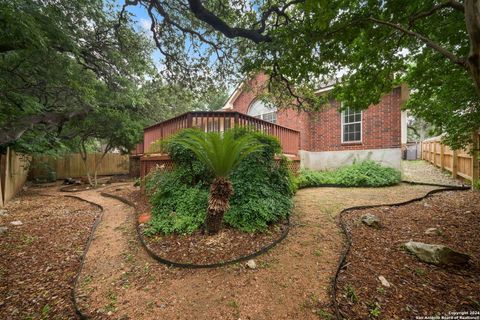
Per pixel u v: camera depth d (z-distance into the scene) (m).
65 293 2.32
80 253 3.23
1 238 3.77
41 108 7.18
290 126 10.70
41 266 2.88
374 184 7.23
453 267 2.40
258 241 3.24
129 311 2.01
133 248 3.29
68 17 5.44
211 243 3.19
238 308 2.01
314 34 3.20
